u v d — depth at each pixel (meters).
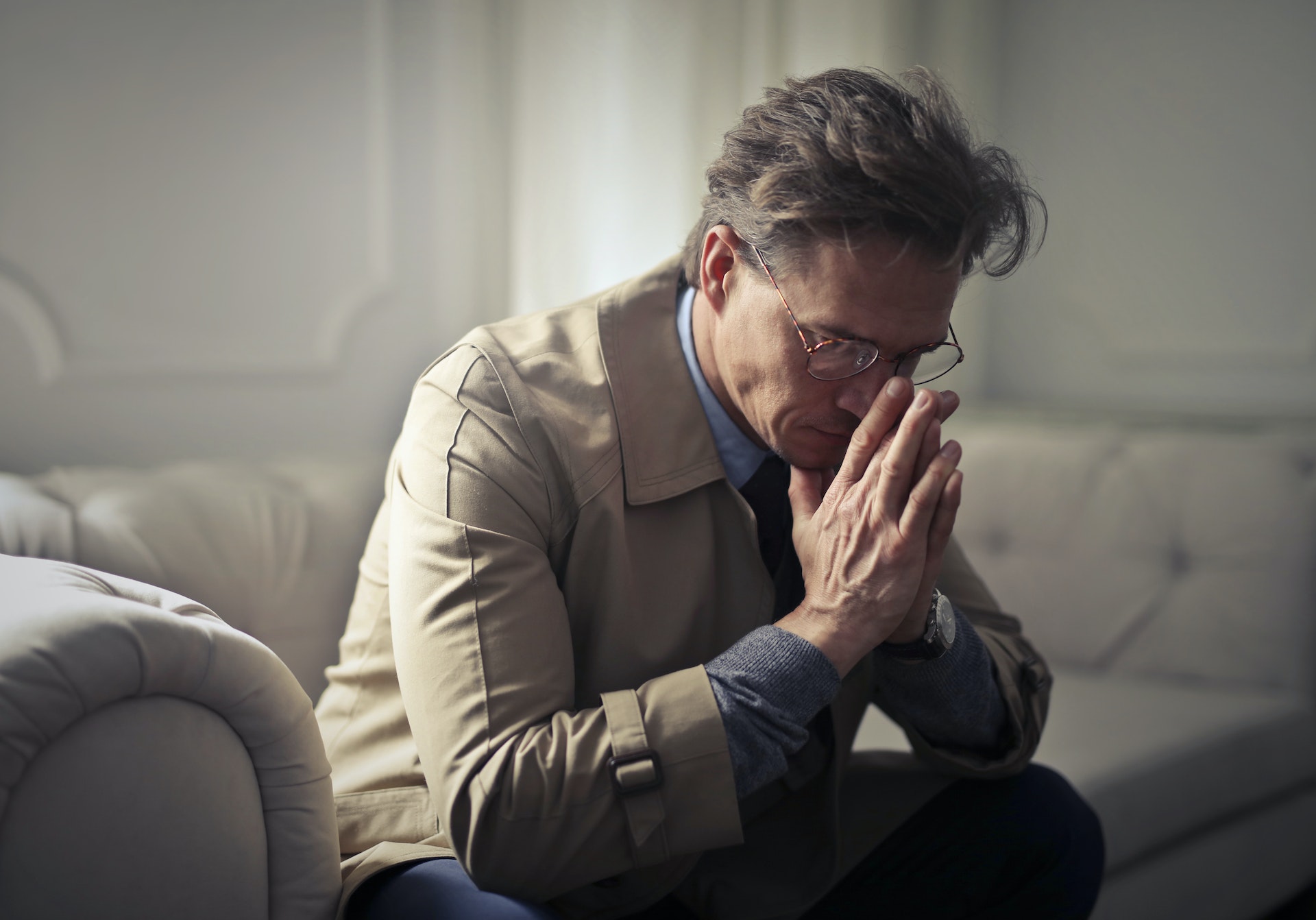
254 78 1.49
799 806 0.96
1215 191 2.07
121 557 1.11
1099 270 2.26
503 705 0.71
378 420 1.67
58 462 1.36
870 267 0.72
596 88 1.84
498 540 0.75
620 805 0.70
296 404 1.57
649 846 0.71
